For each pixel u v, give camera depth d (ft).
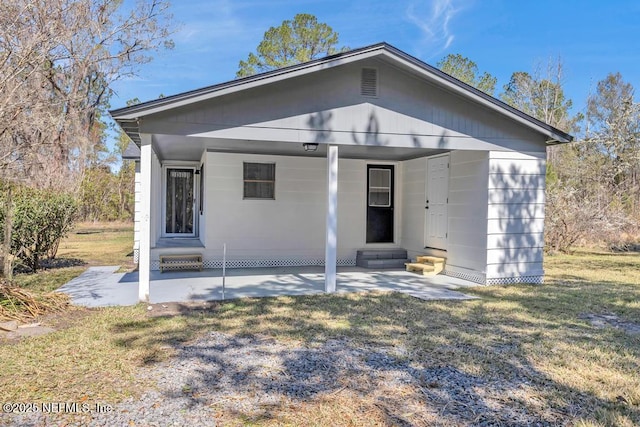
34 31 22.81
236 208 32.04
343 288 24.48
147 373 11.64
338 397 10.34
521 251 26.58
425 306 20.01
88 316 17.67
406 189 34.94
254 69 67.36
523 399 10.36
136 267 33.32
